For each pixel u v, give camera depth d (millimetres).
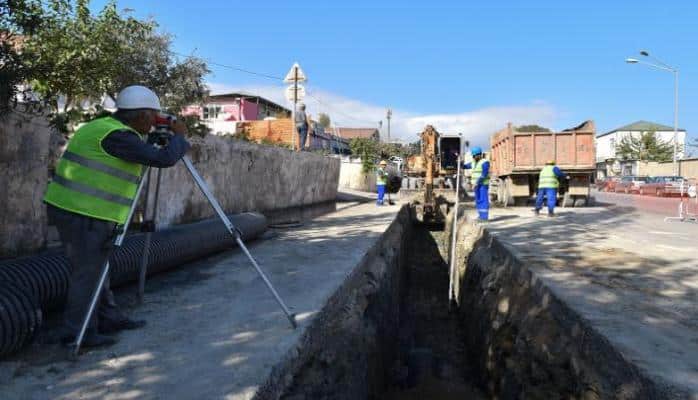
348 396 4848
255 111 44312
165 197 8109
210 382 3268
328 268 6898
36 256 4840
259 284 5914
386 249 10297
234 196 10773
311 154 16125
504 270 8117
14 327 3445
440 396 6816
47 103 5277
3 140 5355
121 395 3068
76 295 3711
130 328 4277
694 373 3395
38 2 5023
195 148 9016
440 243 18203
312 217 15180
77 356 3627
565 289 5672
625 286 5848
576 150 17750
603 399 3750
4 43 4582
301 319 4602
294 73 17828
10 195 5496
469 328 8773
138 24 6969
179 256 6496
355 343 5598
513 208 17969
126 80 13727
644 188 34125
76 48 5504
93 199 3619
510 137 17953
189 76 15977
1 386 3146
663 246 8953
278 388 3525
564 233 10641
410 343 9250
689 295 5465
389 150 44906
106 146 3641
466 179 22016
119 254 5312
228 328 4332
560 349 4844
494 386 6270
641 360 3615
